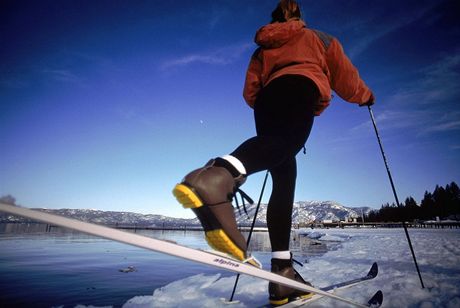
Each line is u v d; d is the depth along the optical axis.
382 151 2.33
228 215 0.85
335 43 1.45
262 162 1.00
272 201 1.49
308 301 1.45
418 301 1.53
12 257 6.72
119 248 9.59
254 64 1.53
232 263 0.87
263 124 1.27
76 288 3.07
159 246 0.73
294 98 1.22
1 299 2.55
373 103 1.89
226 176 0.87
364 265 3.18
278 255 1.39
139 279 3.69
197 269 4.68
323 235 24.45
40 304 2.37
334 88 1.62
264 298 1.74
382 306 1.45
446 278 2.15
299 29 1.36
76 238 17.06
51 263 5.54
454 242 6.76
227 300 1.71
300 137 1.22
